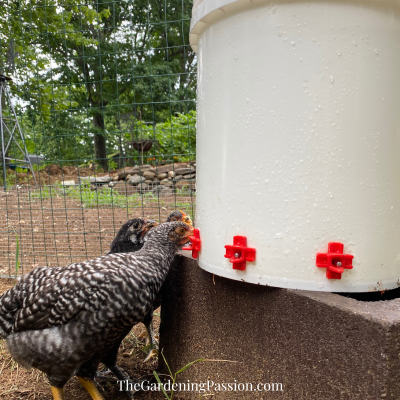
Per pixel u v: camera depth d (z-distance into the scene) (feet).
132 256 1.85
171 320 2.18
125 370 2.37
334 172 1.37
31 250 4.33
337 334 1.32
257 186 1.46
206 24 1.60
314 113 1.35
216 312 1.83
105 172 9.00
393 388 1.21
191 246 1.99
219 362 1.81
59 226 4.90
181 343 2.08
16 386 2.23
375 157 1.38
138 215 4.93
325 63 1.33
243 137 1.48
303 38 1.33
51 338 1.69
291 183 1.40
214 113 1.59
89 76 10.57
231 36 1.48
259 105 1.42
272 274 1.46
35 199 5.54
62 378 1.77
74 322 1.68
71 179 8.31
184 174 7.77
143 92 11.60
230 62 1.49
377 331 1.21
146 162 9.12
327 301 1.36
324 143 1.36
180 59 12.35
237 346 1.72
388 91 1.38
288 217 1.41
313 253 1.40
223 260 1.60
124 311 1.71
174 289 2.15
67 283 1.69
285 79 1.37
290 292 1.47
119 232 2.48
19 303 1.81
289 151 1.39
